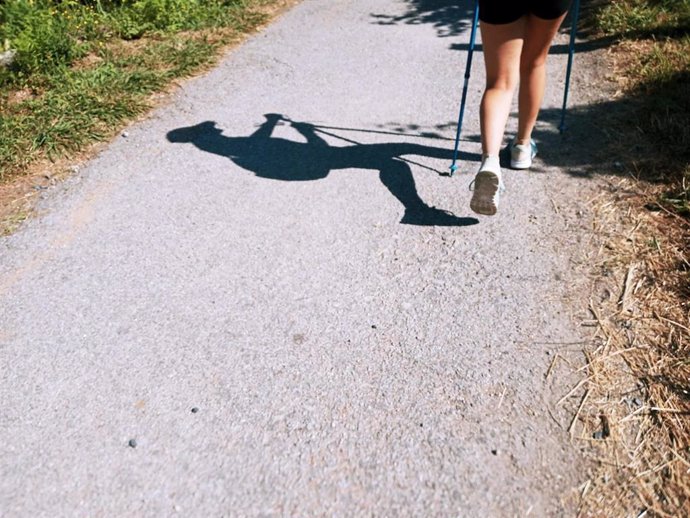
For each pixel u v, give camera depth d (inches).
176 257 137.3
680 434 93.7
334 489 90.0
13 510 88.9
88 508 88.9
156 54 239.9
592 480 89.1
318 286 127.6
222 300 125.2
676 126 168.7
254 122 193.8
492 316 117.5
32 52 218.5
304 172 165.8
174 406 103.7
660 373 103.3
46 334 118.5
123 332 118.6
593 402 100.0
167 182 164.1
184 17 272.1
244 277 131.0
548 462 91.9
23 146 176.6
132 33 256.1
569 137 172.2
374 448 95.4
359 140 180.4
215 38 261.0
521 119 151.7
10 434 99.9
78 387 107.6
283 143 180.7
